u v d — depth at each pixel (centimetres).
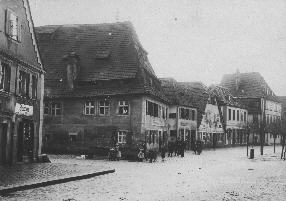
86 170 2255
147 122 4159
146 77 4288
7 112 2348
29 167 2341
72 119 4206
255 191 1625
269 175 2334
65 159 3419
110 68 4250
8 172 2019
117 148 3478
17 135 2489
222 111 7312
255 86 8788
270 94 9244
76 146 4166
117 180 1955
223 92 7606
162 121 4934
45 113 4300
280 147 7375
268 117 8956
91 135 4131
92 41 4556
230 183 1902
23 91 2627
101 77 4200
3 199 1310
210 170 2645
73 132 4194
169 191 1585
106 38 4531
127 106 4044
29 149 2725
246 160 3778
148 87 4141
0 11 2288
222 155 4562
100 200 1341
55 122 4256
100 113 4134
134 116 4003
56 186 1678
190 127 5762
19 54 2531
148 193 1523
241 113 8119
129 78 4100
